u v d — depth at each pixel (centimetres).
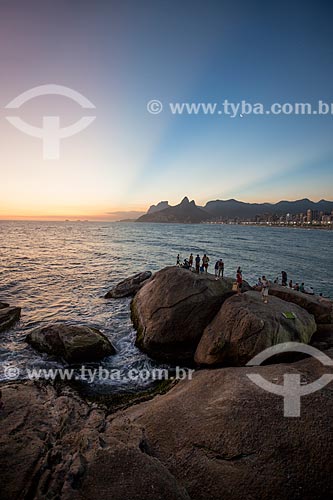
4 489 685
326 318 2181
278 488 787
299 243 13238
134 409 1268
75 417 1152
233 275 5394
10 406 1155
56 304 2981
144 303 2333
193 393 1235
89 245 9719
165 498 649
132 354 1952
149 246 9969
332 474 823
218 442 927
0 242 9719
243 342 1650
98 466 705
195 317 1989
